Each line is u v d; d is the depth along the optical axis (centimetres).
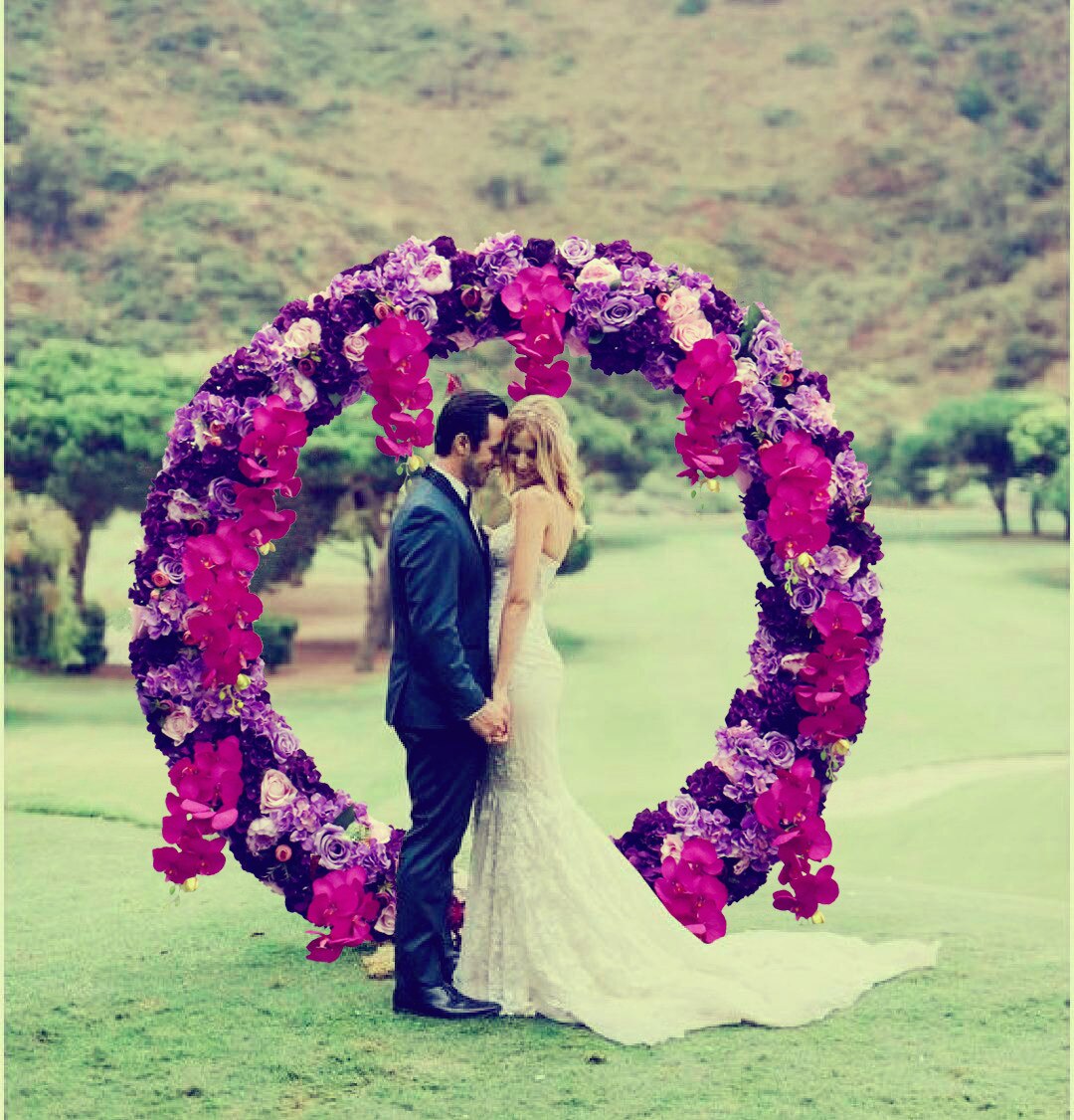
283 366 462
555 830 439
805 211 4550
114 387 1449
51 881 597
